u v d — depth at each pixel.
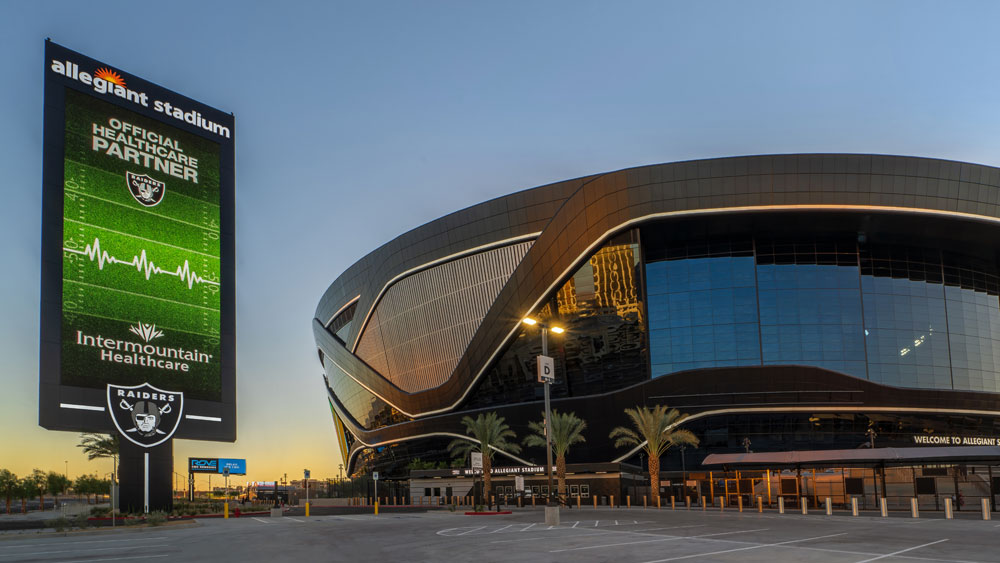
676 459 73.38
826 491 55.69
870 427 72.94
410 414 98.56
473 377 87.25
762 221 74.88
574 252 78.06
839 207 72.12
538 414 79.12
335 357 117.62
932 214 72.62
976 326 81.06
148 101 47.19
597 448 75.62
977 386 79.06
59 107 43.19
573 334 79.88
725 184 73.19
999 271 84.69
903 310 78.06
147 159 46.53
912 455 45.53
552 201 80.56
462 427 88.12
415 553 19.98
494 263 86.31
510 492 68.81
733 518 37.06
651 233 77.69
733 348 75.75
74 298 41.97
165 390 44.75
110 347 42.94
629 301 77.69
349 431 122.94
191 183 48.41
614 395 74.69
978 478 51.38
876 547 20.06
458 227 87.19
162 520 37.91
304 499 112.31
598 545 21.36
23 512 92.50
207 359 47.19
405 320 97.81
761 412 72.25
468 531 28.64
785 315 76.31
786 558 17.47
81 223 42.97
